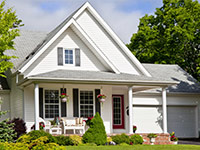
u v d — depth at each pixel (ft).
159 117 91.30
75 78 66.23
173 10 114.83
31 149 45.01
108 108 78.43
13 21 65.41
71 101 75.31
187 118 94.32
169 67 104.22
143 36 123.13
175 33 108.37
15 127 66.18
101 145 63.05
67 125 69.56
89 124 65.87
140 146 61.00
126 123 86.12
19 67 72.08
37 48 77.97
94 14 79.82
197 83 98.32
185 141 82.94
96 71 75.87
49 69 72.90
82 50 75.87
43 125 67.51
